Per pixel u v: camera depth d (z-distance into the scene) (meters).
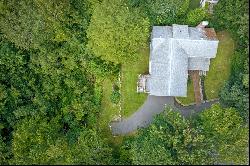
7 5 38.62
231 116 37.25
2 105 40.06
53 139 38.59
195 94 41.75
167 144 37.09
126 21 38.00
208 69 40.84
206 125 37.66
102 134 41.81
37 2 38.19
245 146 37.03
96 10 38.19
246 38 38.38
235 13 38.03
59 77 41.41
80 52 41.19
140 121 41.97
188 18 40.62
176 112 38.56
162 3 39.56
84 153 37.78
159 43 39.03
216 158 36.78
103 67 41.16
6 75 41.31
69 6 39.25
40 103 40.38
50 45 40.75
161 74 39.38
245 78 36.97
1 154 38.31
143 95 41.88
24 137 37.38
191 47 39.00
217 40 38.75
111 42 38.06
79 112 40.66
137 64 42.00
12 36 39.41
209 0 41.28
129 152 39.47
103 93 42.22
